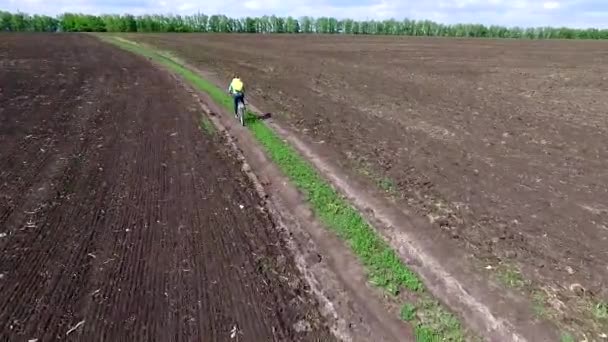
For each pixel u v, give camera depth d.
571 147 14.12
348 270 7.54
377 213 9.56
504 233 8.70
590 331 6.13
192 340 5.88
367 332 6.19
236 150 13.59
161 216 9.20
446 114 18.94
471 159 12.98
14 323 6.10
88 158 12.46
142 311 6.39
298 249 8.12
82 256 7.69
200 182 11.05
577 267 7.57
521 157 13.13
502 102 21.77
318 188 10.74
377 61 42.28
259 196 10.34
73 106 18.67
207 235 8.50
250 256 7.84
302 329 6.18
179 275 7.24
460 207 9.83
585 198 10.23
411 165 12.48
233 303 6.63
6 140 13.77
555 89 25.92
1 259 7.52
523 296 6.85
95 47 48.31
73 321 6.17
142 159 12.55
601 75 32.59
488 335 6.14
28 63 32.22
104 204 9.66
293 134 15.59
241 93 16.38
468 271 7.50
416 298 6.89
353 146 14.23
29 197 9.86
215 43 63.22
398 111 19.50
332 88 25.70
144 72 29.05
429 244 8.34
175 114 17.81
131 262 7.55
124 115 17.44
